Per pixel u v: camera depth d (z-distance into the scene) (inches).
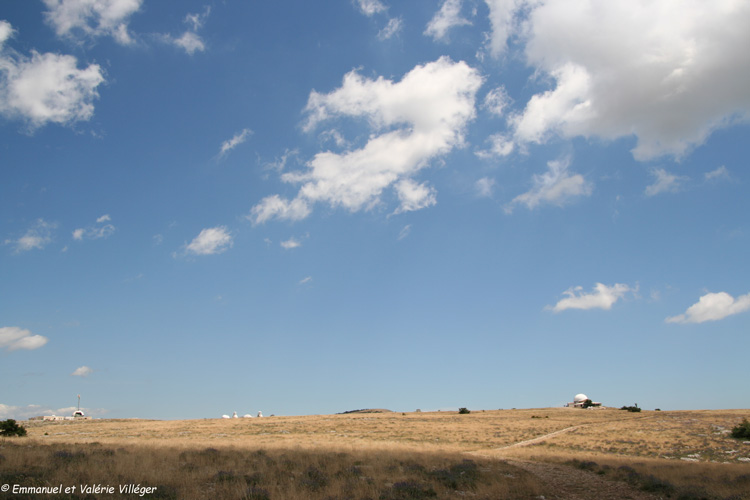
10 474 890.1
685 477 1280.8
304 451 1631.4
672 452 2142.0
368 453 1632.6
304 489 931.3
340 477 1117.1
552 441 2628.0
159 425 3550.7
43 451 1234.6
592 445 2426.2
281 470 1170.6
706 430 2726.4
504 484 1119.0
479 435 2925.7
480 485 1098.1
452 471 1290.6
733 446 2198.6
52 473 932.0
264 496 844.6
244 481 969.5
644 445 2340.1
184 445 1812.3
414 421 3814.0
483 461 1558.8
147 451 1418.6
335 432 3019.2
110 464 1069.1
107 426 3462.1
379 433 2967.5
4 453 1128.2
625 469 1428.4
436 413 5098.4
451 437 2810.0
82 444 1638.8
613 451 2239.2
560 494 1058.7
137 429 3166.8
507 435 2930.6
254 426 3378.4
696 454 2078.0
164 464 1149.1
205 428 3230.8
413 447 2150.6
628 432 2834.6
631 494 1073.5
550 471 1467.8
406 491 967.0
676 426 2970.0
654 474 1338.6
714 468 1494.8
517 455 1991.9
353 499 879.7
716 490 1055.0
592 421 3725.4
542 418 4077.3
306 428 3230.8
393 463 1396.4
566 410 5251.0
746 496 970.7
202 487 928.3
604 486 1179.9
